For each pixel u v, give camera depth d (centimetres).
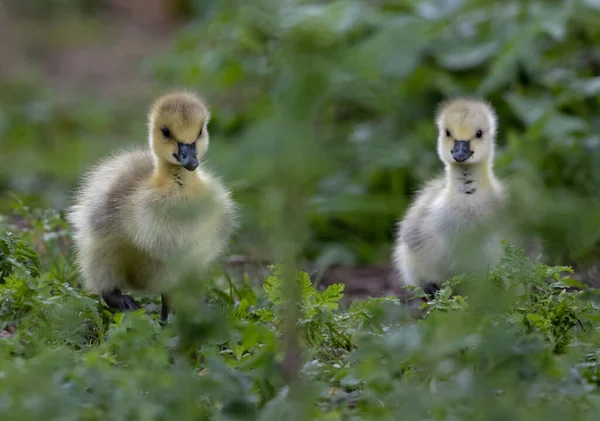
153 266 1192
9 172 2302
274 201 1010
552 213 1236
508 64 1797
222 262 1361
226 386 827
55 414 763
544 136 1662
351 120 2033
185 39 2205
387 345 899
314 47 1281
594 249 1370
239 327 952
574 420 799
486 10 2005
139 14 3550
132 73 3033
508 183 1405
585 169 1627
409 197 1823
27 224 1447
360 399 880
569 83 1814
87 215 1210
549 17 1819
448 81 1916
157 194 1184
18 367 846
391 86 1953
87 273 1211
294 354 891
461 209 1311
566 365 906
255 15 1919
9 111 2672
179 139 1197
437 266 1337
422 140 1880
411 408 812
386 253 1769
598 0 1816
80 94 2858
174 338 982
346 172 1864
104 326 1108
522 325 993
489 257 1275
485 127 1345
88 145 2500
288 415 804
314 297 1053
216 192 1245
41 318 998
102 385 813
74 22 3484
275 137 991
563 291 1063
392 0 2097
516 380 860
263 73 1945
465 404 830
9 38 3294
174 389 804
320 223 1802
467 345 919
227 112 2058
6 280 1027
